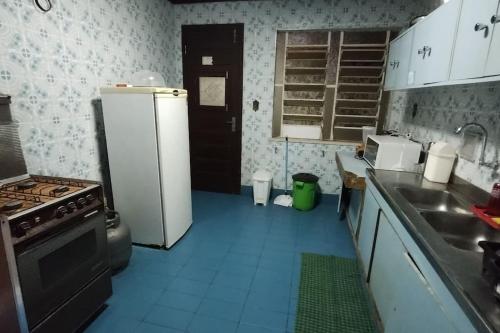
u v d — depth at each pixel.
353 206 3.11
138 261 2.50
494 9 1.23
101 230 1.82
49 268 1.49
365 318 1.93
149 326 1.83
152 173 2.48
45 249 1.42
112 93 2.36
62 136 2.21
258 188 3.74
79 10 2.28
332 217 3.48
